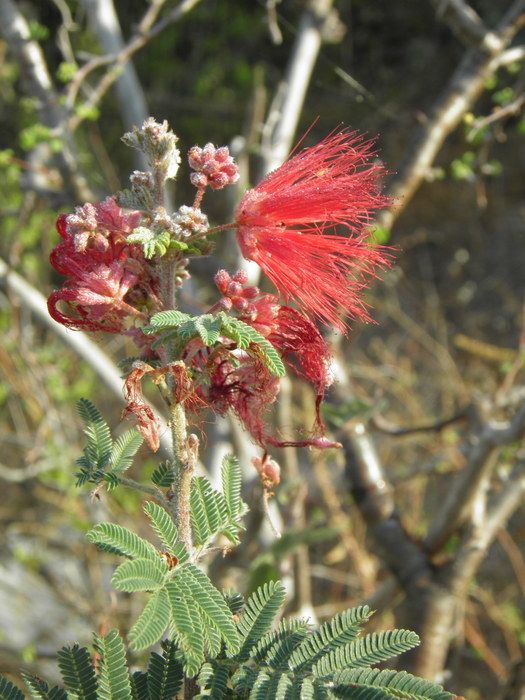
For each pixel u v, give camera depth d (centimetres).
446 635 273
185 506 120
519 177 781
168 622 96
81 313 127
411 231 788
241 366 130
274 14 362
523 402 253
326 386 130
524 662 285
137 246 124
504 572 462
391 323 676
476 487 265
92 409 129
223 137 862
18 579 456
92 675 116
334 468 400
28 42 330
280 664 112
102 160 532
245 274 124
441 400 575
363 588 399
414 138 326
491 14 764
